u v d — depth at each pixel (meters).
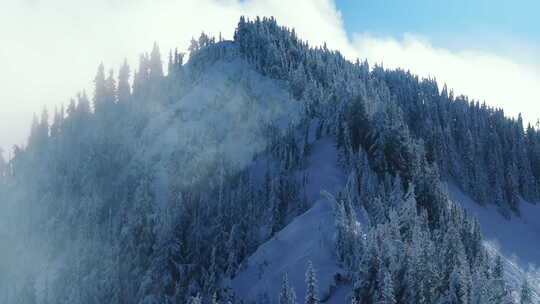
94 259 109.00
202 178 124.25
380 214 83.12
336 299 68.75
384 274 62.25
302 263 76.81
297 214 101.25
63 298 104.19
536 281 97.06
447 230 79.50
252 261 88.62
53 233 129.12
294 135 133.75
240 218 103.12
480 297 61.84
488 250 104.12
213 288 87.56
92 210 127.38
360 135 117.50
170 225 102.94
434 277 65.00
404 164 107.44
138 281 99.75
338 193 92.88
